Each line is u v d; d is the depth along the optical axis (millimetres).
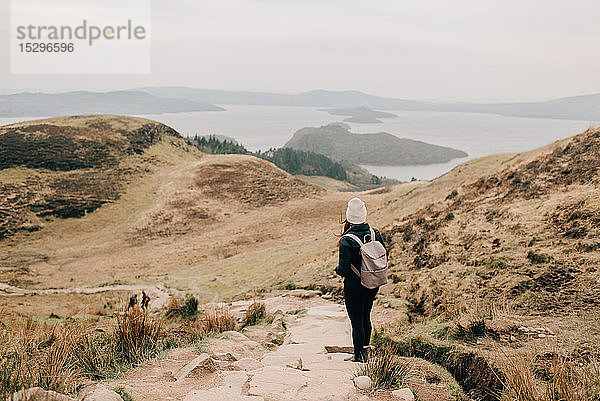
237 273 28594
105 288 26797
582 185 12086
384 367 3984
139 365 4430
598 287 6141
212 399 3193
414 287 9422
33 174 58094
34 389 2652
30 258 40500
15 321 10062
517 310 6129
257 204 60938
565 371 3576
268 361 4797
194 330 6898
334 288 12844
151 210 55500
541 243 8984
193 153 84500
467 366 4574
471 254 10125
